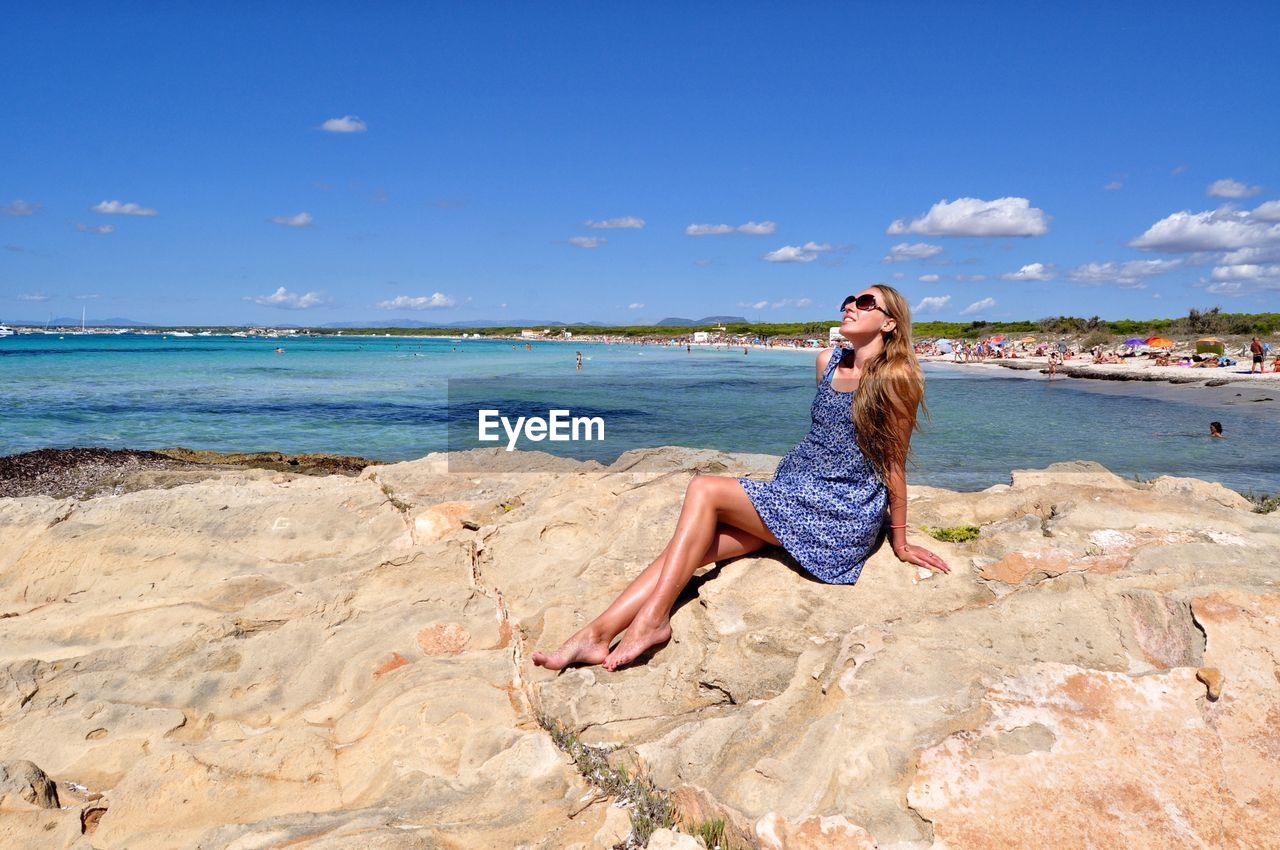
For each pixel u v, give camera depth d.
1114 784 2.69
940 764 2.78
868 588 3.96
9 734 4.04
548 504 5.86
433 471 8.47
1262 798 2.61
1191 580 3.54
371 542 6.27
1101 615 3.43
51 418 21.83
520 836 2.91
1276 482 13.47
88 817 3.42
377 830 2.88
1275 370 38.31
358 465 14.66
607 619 3.88
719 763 3.10
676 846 2.75
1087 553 4.05
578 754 3.34
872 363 3.83
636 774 3.17
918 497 5.70
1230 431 20.64
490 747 3.51
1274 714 2.81
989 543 4.25
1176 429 20.92
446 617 4.74
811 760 2.93
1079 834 2.56
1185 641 3.18
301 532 6.30
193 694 4.33
